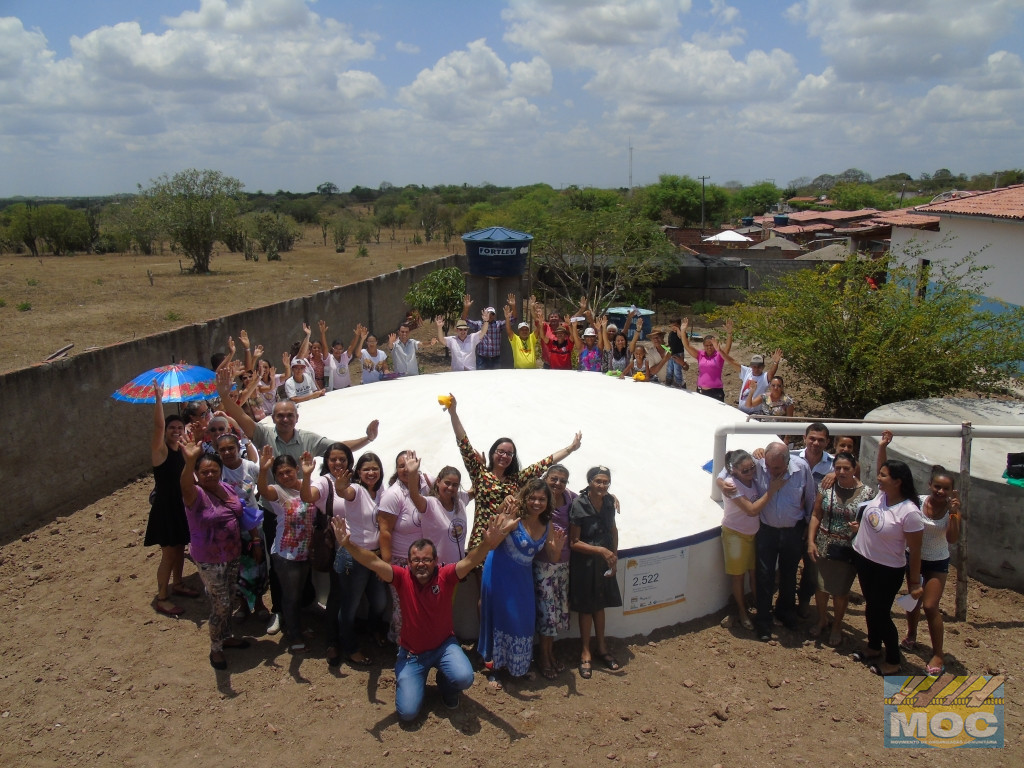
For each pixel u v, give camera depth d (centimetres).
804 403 1260
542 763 437
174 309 2417
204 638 574
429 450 675
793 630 582
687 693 505
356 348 1061
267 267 3988
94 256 4781
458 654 479
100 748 452
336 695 500
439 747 449
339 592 532
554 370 995
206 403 691
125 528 791
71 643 566
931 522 515
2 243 5100
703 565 589
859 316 1090
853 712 485
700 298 2366
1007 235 1412
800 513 558
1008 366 1052
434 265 2550
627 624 570
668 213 6550
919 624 599
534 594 514
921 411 910
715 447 611
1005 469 694
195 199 3684
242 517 538
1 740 458
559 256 2312
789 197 11138
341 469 509
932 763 438
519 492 492
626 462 681
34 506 805
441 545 516
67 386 847
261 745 453
